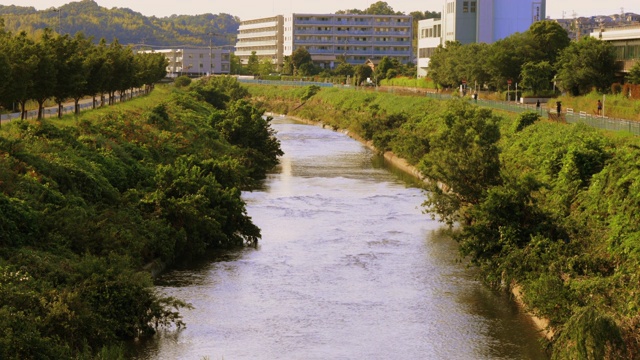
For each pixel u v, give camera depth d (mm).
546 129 58188
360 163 78500
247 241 44219
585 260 31328
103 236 34531
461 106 65875
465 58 109875
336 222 49688
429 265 40031
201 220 40875
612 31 91125
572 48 89188
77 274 29641
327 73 189375
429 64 126500
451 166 45062
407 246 43750
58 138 45812
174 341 29531
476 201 44594
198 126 75062
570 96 88688
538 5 137375
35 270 29016
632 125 53281
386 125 94812
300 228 47969
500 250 35594
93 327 26938
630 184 33562
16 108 70438
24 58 57031
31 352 23391
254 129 74375
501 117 72500
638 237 29969
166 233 38812
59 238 32719
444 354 28953
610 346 25141
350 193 60531
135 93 113688
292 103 152000
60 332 25812
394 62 170750
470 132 57344
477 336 30641
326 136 106312
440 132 61781
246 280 37156
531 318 32375
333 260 40781
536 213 35531
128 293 29562
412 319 32469
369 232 47000
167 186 42344
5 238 30500
